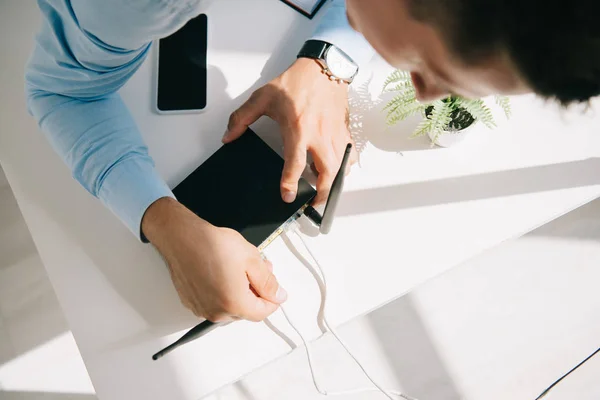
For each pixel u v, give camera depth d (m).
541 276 1.75
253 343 0.81
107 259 0.84
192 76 0.92
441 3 0.26
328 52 0.88
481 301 1.74
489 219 0.86
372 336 1.71
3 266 1.69
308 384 1.66
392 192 0.88
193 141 0.90
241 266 0.75
